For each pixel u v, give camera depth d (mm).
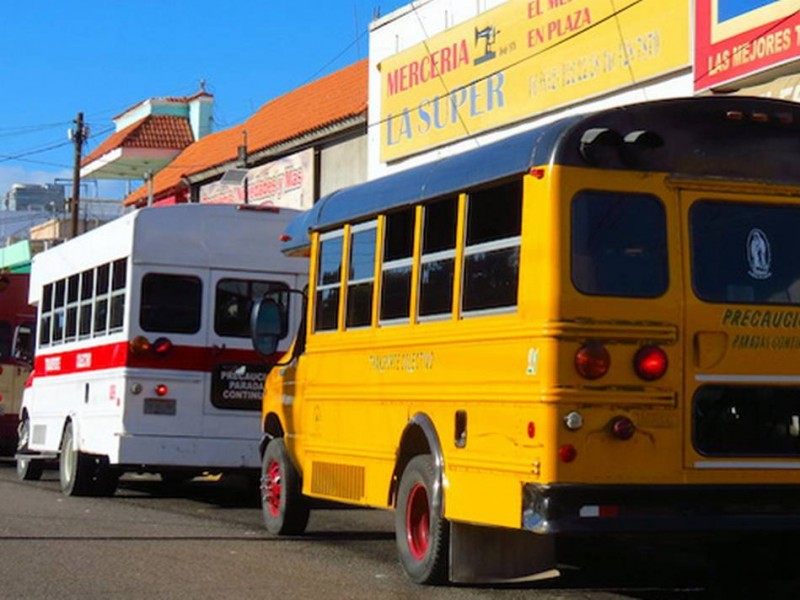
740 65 15742
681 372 8227
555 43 19312
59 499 16703
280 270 15914
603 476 8016
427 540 9594
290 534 12656
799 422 8477
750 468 8305
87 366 16797
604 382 8070
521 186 8500
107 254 16406
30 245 48969
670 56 16984
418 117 23250
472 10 21703
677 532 8109
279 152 30188
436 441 9359
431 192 9664
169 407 15430
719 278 8383
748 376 8375
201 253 15656
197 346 15555
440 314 9453
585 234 8172
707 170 8445
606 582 9969
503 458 8414
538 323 8125
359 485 10633
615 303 8141
